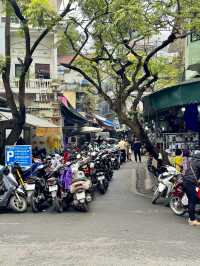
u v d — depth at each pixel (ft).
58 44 62.69
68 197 41.42
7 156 50.42
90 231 31.91
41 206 41.88
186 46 76.07
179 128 61.46
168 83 91.50
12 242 28.30
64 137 118.01
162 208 43.37
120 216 38.70
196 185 34.99
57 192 41.01
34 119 75.92
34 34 101.55
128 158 113.09
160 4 45.11
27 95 97.55
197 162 35.50
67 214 39.91
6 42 53.42
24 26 51.88
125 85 57.41
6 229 32.71
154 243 28.07
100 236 30.14
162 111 56.29
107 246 27.17
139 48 71.56
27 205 42.70
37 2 47.83
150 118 66.28
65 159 50.24
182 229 32.89
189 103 44.27
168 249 26.48
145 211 41.52
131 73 74.23
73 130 124.26
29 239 29.17
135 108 57.06
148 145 57.26
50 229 32.68
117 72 57.82
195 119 56.54
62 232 31.53
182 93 44.91
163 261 23.72
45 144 91.09
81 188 41.14
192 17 45.83
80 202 40.88
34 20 50.26
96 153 61.46
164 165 51.85
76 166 42.93
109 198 50.90
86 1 50.60
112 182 67.31
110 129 185.26
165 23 47.21
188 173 35.32
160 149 55.47
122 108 57.36
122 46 58.85
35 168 42.93
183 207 38.91
